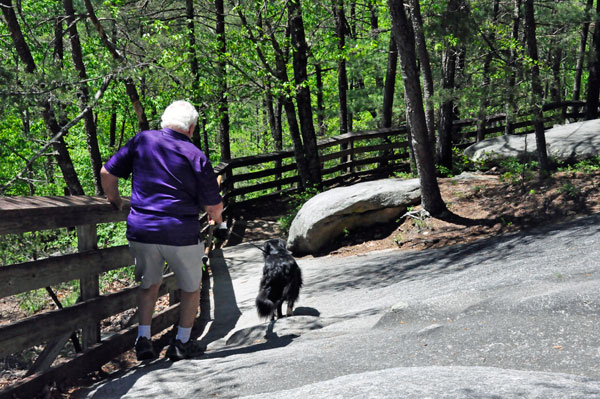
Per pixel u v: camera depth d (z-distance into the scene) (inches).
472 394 87.4
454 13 457.7
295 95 592.1
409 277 276.7
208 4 731.4
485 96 418.3
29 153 740.0
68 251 234.4
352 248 392.2
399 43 383.6
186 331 167.9
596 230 279.4
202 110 615.5
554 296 145.9
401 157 724.0
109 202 173.9
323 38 823.7
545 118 437.1
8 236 207.0
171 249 155.5
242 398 108.0
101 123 1118.4
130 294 191.9
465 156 609.6
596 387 89.7
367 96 912.9
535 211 365.7
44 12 730.2
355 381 103.0
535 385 91.1
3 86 351.9
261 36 601.9
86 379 160.7
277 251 239.6
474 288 197.2
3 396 130.2
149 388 133.7
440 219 390.6
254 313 260.4
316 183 621.0
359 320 184.4
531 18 430.3
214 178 162.9
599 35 714.2
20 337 138.3
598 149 489.1
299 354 142.7
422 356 123.5
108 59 446.3
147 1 633.0
